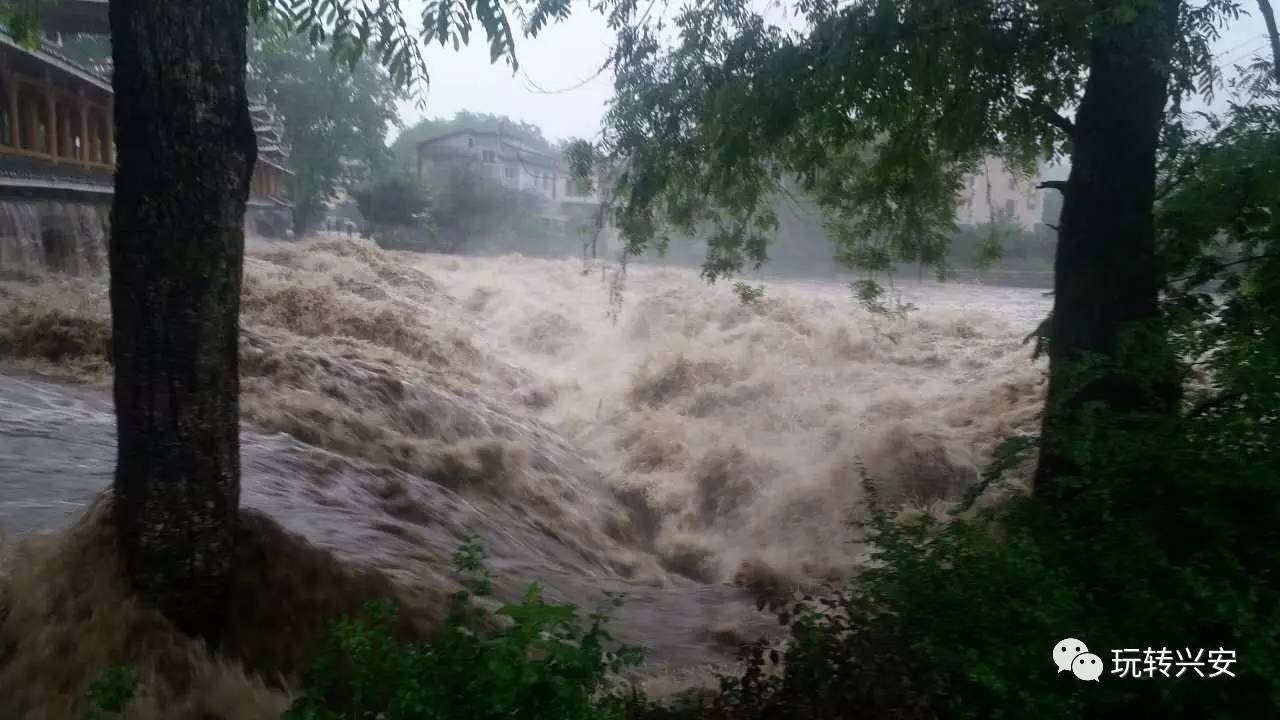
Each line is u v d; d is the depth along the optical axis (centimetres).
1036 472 598
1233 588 341
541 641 315
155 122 429
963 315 2259
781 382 1812
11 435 841
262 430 1048
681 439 1634
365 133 3897
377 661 322
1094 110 660
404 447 1191
